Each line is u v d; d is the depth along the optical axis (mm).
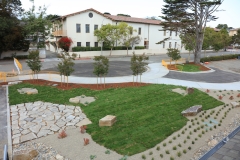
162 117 8656
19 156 5492
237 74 20844
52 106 9719
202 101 11094
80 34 34469
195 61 26844
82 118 8422
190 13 24438
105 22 36531
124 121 8117
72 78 16078
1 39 26844
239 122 8727
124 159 5594
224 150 4609
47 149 6168
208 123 8422
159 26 45344
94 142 6582
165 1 23547
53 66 22656
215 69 23797
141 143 6539
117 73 18781
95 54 35312
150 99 10906
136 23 41344
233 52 49906
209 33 33656
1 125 7715
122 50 38688
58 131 7301
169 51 23969
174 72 20156
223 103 11086
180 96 11641
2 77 15289
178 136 7148
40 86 13219
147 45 44594
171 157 5805
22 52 30219
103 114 8789
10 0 29281
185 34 26953
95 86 13484
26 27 27750
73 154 5930
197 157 5957
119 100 10609
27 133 7105
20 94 11383
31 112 8961
